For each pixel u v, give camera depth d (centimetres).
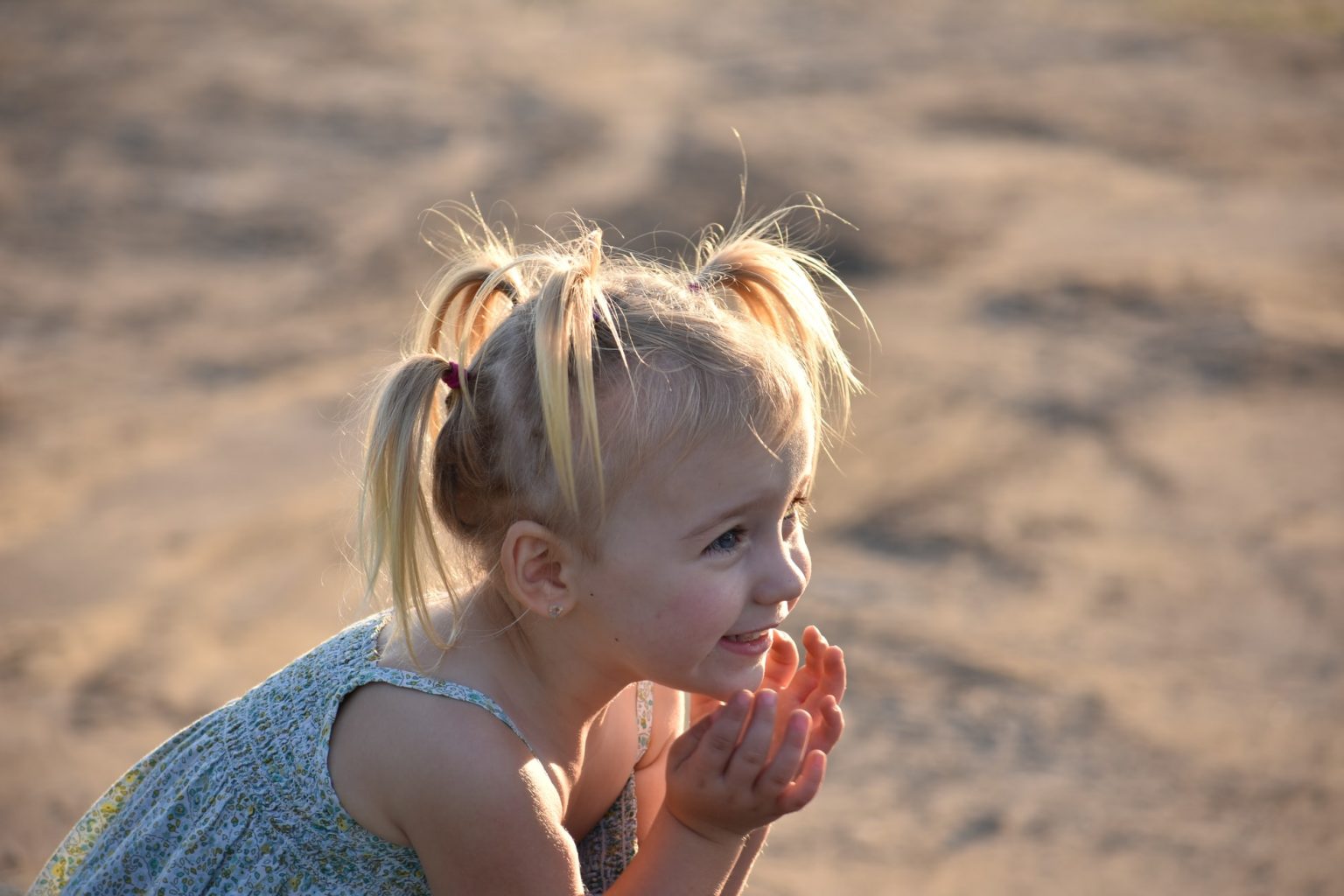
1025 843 646
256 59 2503
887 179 2055
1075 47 2889
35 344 1425
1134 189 2084
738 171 2045
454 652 224
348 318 1553
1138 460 1165
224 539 972
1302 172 2195
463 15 2936
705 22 3002
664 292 221
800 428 213
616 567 209
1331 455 1184
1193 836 657
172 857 232
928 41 2903
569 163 2080
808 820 657
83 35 2544
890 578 928
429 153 2122
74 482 1073
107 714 703
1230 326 1495
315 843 225
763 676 243
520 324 220
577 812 248
